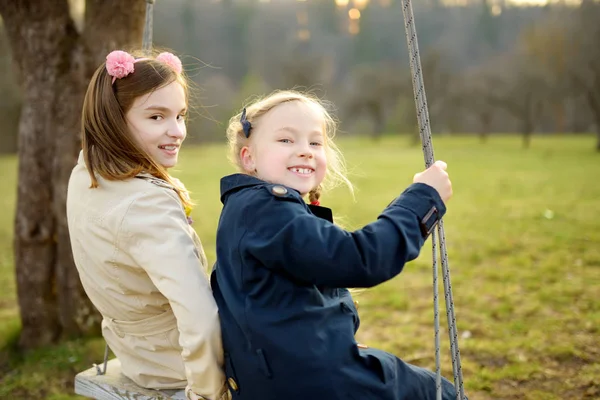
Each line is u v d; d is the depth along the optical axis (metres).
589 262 5.56
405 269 5.68
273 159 1.63
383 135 44.69
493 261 5.86
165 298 1.76
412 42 1.61
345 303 1.59
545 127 38.25
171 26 38.72
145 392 1.84
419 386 1.64
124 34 3.45
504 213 8.59
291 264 1.42
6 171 18.84
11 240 8.07
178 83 1.83
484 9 45.75
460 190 11.56
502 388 3.13
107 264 1.70
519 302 4.52
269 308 1.45
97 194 1.73
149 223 1.62
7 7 3.43
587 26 26.97
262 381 1.46
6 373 3.49
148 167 1.77
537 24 31.22
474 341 3.77
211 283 1.62
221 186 1.63
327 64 45.47
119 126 1.73
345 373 1.46
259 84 40.50
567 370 3.28
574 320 4.04
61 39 3.40
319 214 1.65
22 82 3.57
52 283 3.69
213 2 45.38
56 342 3.71
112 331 1.88
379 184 13.22
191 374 1.59
